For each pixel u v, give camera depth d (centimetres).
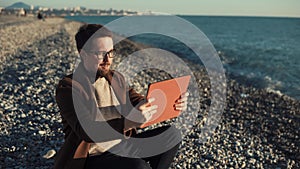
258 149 716
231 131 827
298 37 5719
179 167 547
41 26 4600
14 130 634
